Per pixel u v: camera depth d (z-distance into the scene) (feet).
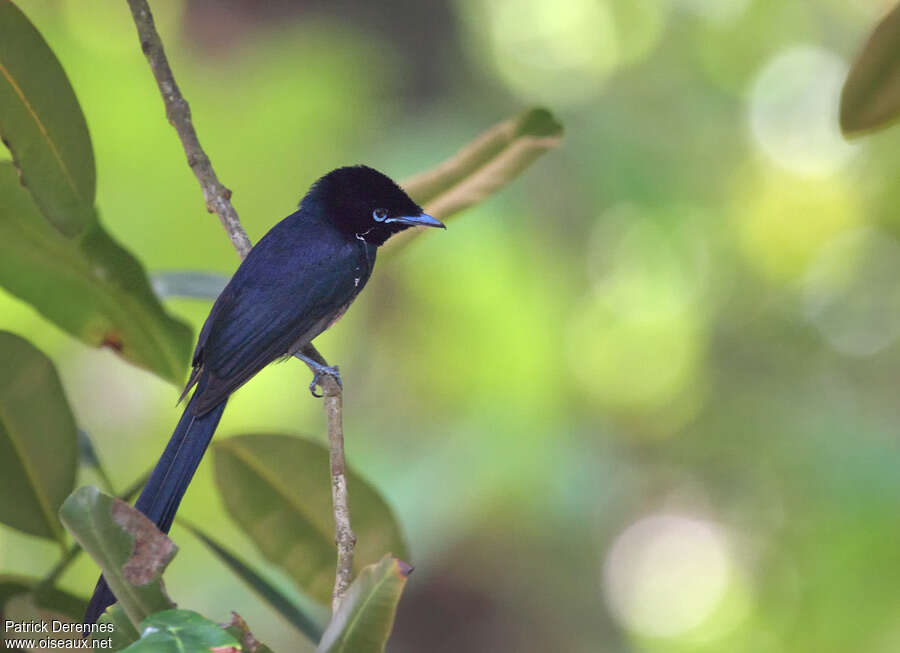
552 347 39.68
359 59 40.91
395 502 37.42
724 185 47.55
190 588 35.70
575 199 44.73
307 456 21.27
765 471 47.24
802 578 42.06
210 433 21.20
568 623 41.86
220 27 39.73
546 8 47.37
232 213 22.59
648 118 47.24
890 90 20.80
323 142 38.29
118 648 15.16
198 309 34.01
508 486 37.88
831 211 49.16
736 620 47.60
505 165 23.71
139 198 35.35
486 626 40.75
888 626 38.88
